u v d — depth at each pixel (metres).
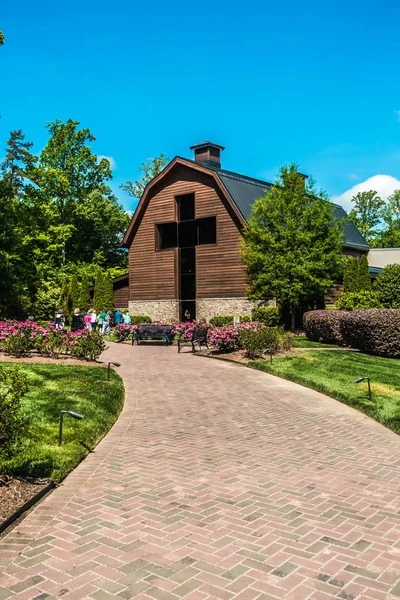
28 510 5.16
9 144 47.94
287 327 27.81
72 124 48.16
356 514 5.05
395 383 12.11
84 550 4.28
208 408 10.42
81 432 7.90
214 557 4.15
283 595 3.60
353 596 3.59
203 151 36.09
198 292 30.64
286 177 25.59
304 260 24.09
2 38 22.77
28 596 3.59
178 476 6.24
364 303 23.23
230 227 29.36
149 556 4.17
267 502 5.37
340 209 39.62
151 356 19.19
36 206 42.06
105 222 51.59
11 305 29.41
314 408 10.45
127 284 35.91
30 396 9.70
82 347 15.59
